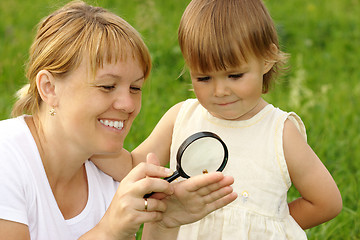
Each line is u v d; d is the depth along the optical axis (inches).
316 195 113.7
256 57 106.2
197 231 112.3
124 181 91.7
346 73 294.8
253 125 113.8
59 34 97.0
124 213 89.7
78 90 95.6
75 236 105.1
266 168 111.6
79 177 109.8
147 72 103.0
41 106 103.3
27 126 102.7
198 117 119.3
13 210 93.0
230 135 114.5
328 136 211.0
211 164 93.9
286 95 250.2
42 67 98.2
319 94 262.1
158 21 332.5
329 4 413.4
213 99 108.3
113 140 99.6
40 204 98.7
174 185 92.2
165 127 123.8
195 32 106.2
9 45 290.2
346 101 254.7
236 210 111.3
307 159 112.0
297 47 322.0
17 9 351.3
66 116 97.8
